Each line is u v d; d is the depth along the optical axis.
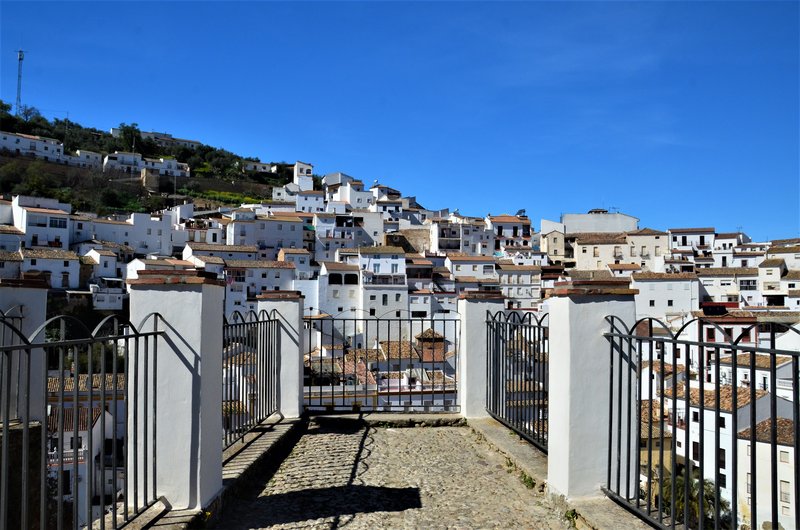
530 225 83.94
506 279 65.94
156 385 4.70
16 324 5.67
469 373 9.14
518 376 7.86
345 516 5.36
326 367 19.97
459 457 7.43
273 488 6.18
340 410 9.42
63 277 52.91
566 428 5.21
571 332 5.21
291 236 74.06
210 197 99.62
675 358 4.25
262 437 7.57
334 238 75.94
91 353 3.84
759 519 13.32
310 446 7.94
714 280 60.41
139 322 4.84
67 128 110.81
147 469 4.58
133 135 113.94
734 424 3.63
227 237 73.19
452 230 77.25
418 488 6.21
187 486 4.77
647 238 76.75
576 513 4.96
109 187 88.06
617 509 4.90
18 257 51.06
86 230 63.72
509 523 5.21
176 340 4.82
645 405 14.06
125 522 4.28
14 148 86.06
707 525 10.86
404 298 56.19
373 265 57.91
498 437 7.80
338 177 116.62
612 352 5.13
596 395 5.22
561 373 5.33
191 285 4.83
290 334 9.13
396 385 17.41
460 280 62.94
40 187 76.00
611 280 5.30
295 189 106.44
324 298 55.91
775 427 3.34
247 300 55.34
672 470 4.16
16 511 4.87
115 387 4.15
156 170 100.69
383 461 7.25
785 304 54.06
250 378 7.83
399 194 105.50
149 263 55.19
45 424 3.56
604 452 5.23
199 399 4.78
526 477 6.31
